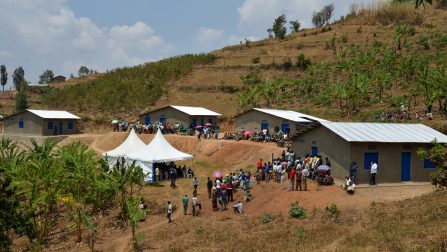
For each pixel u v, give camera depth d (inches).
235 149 2137.1
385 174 1320.1
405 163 1347.2
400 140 1311.5
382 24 4463.6
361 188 1269.7
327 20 5556.1
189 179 1798.7
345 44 4003.4
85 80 5324.8
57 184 1239.5
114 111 3494.1
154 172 1747.0
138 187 1646.2
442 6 4574.3
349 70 3203.7
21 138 2706.7
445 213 911.7
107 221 1338.6
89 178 1298.0
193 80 3912.4
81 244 1200.8
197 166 2041.1
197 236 1114.1
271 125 2285.9
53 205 1359.5
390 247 769.6
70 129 2938.0
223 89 3649.1
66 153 1387.8
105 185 1285.7
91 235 1251.2
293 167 1407.5
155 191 1595.7
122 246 1151.0
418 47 3410.4
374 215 1021.8
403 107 2255.2
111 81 4074.8
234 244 989.8
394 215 981.8
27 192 1210.6
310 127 1462.8
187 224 1235.9
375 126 1444.4
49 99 4045.3
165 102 3560.5
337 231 967.6
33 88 4975.4
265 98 3093.0
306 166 1424.7
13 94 5098.4
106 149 2541.8
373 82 2760.8
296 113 2434.8
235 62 4183.1
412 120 2081.7
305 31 4992.6
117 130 2901.1
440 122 1918.1
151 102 3580.2
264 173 1537.9
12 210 916.0
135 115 3388.3
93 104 3695.9
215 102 3454.7
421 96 2524.6
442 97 2122.3
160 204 1449.3
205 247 1016.2
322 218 1092.5
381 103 2576.3
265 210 1242.6
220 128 2898.6
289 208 1204.5
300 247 888.9
